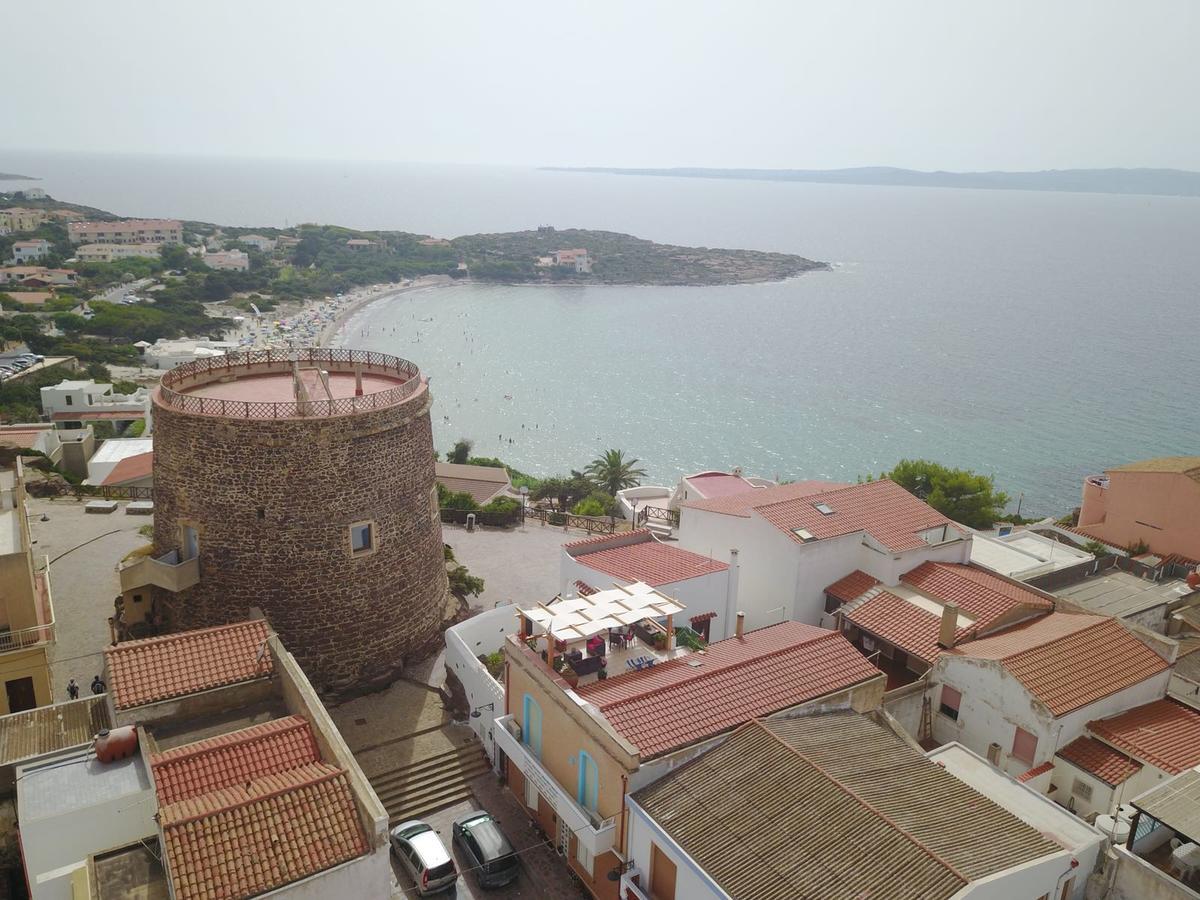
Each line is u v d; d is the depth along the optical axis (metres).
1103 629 34.44
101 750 25.17
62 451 80.38
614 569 37.88
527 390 180.12
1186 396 179.12
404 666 39.72
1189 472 51.31
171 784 23.70
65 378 126.62
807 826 22.44
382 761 33.31
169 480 36.62
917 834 21.94
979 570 41.56
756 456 144.25
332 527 36.22
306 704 26.28
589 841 25.75
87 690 36.91
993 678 31.59
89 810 22.91
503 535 60.09
